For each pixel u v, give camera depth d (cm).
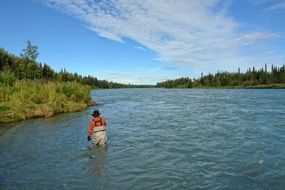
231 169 988
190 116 2459
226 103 3834
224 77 14975
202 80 16438
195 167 1012
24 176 919
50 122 2056
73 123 2008
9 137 1517
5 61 5428
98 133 1332
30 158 1120
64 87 3262
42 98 2619
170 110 3019
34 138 1490
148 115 2570
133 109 3175
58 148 1279
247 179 891
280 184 848
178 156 1153
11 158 1119
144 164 1047
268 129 1755
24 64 6100
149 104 3925
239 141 1422
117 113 2755
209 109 3053
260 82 13325
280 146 1308
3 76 2791
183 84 17500
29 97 2489
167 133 1648
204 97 5525
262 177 909
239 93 7100
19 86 2714
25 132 1661
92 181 877
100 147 1303
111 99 5250
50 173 947
